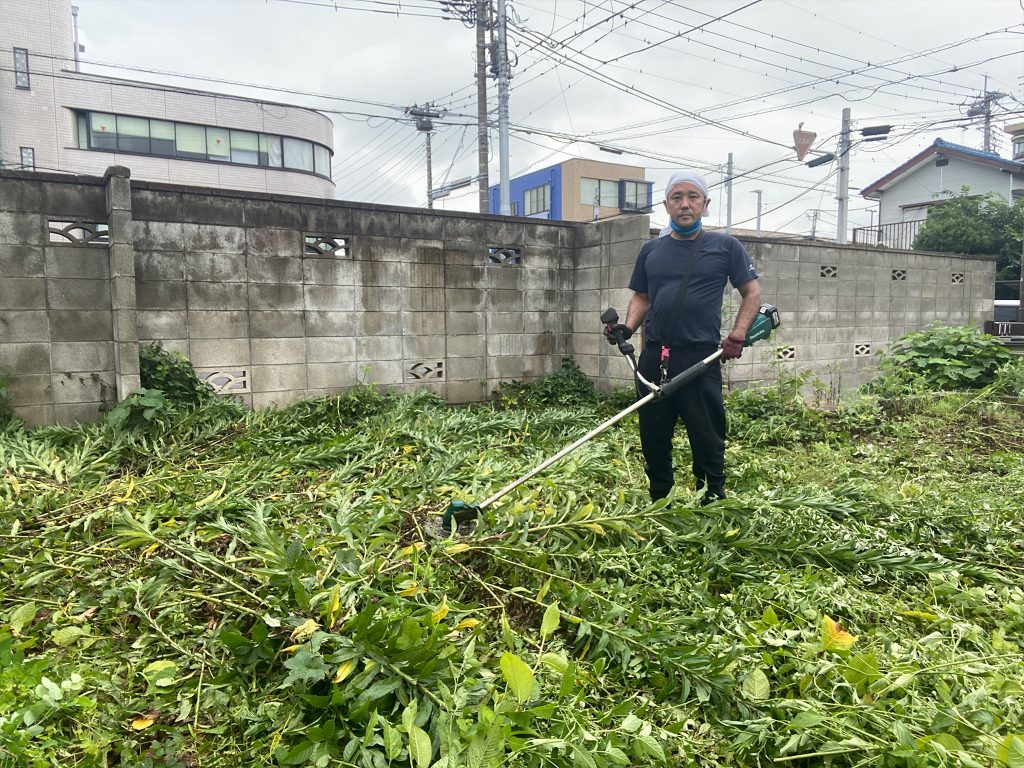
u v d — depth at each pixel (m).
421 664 1.66
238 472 3.53
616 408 5.89
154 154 19.89
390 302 5.84
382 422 4.74
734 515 2.83
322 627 1.79
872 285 8.05
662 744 1.57
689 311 3.07
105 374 4.76
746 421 5.44
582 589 2.15
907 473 4.18
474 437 4.67
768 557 2.60
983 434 5.18
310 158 22.70
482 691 1.62
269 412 4.95
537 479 3.27
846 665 1.74
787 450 4.93
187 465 3.91
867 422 5.52
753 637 1.93
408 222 5.87
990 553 2.77
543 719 1.52
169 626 2.06
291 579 1.87
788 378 6.47
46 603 2.17
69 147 18.89
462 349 6.23
